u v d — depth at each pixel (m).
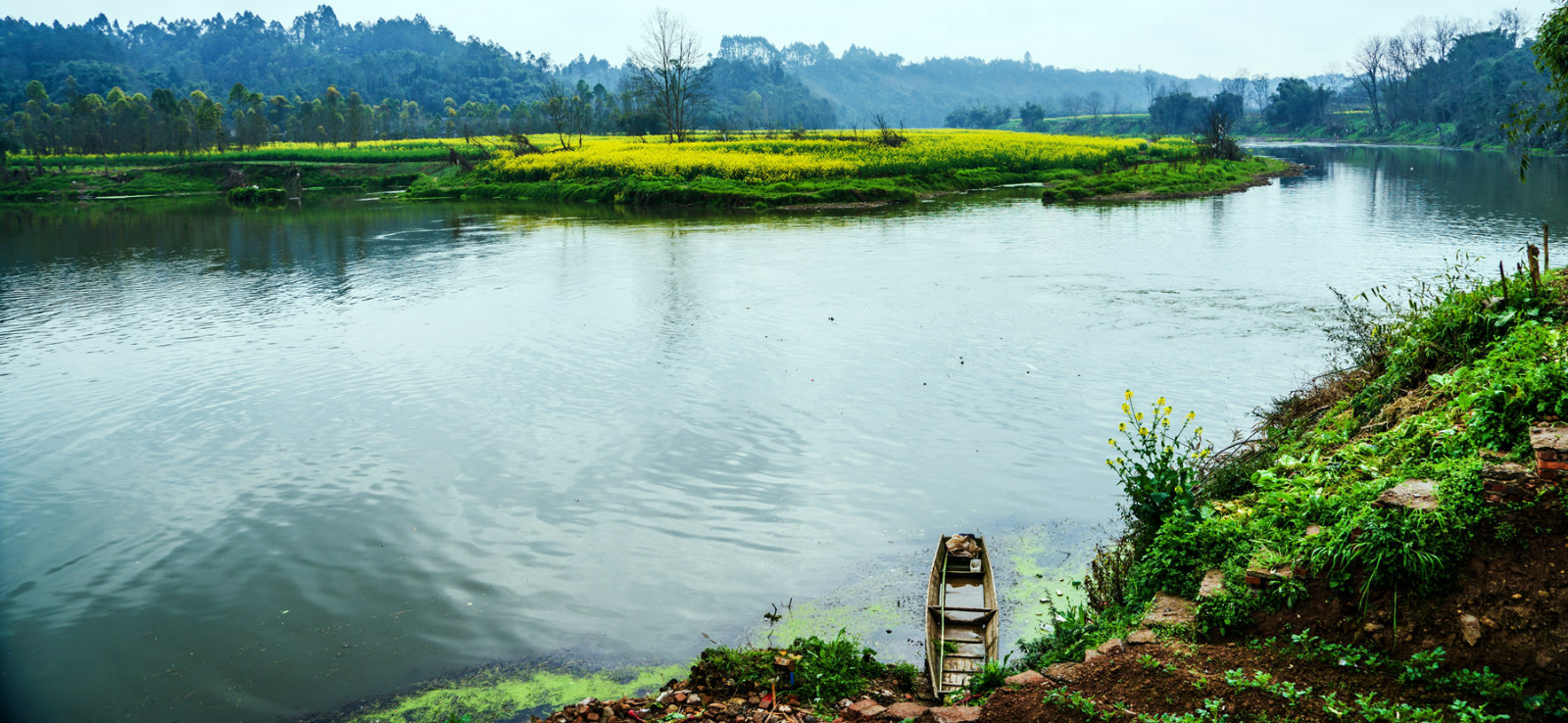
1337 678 5.71
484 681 8.09
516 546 10.68
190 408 16.47
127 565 10.53
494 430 14.72
